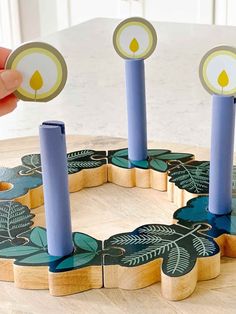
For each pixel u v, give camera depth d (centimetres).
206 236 49
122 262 46
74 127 81
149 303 44
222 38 122
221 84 54
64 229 47
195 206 55
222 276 47
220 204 53
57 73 50
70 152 70
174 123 81
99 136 77
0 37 197
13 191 60
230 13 173
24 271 46
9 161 69
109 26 139
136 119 65
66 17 190
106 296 45
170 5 179
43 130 45
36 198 61
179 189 59
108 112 87
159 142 73
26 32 196
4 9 193
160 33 128
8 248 48
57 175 46
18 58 49
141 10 181
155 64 107
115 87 97
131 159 67
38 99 51
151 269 46
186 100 90
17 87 49
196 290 45
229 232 50
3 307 44
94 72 105
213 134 52
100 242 49
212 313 42
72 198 62
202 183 60
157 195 63
